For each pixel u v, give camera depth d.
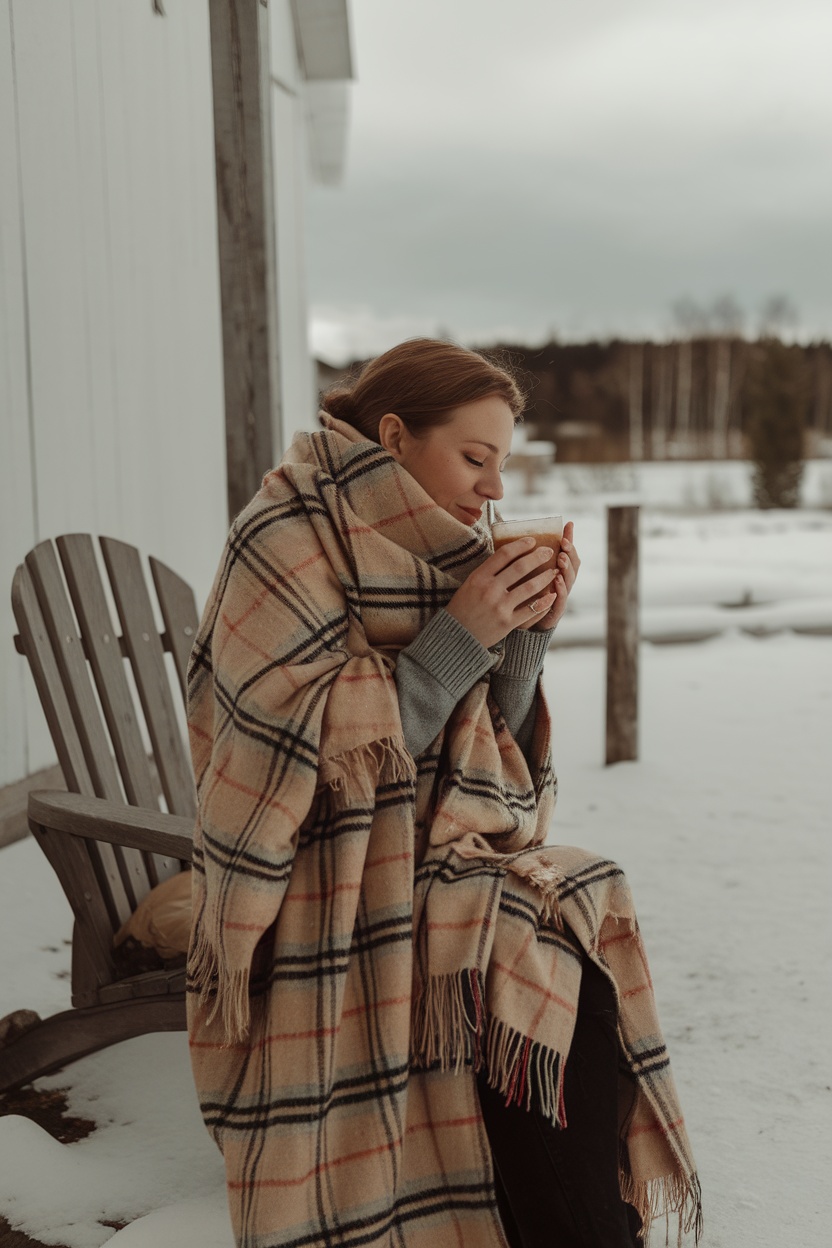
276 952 1.62
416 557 1.77
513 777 1.87
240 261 3.92
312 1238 1.52
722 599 9.84
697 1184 1.73
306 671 1.64
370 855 1.65
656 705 6.79
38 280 4.25
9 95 4.05
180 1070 2.61
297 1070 1.57
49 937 3.28
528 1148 1.55
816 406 35.09
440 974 1.59
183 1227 1.93
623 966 1.75
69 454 4.49
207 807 1.66
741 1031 2.78
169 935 2.31
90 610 2.79
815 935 3.38
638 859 4.11
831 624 9.29
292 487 1.80
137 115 5.31
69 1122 2.39
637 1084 1.73
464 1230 1.58
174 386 5.77
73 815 2.26
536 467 24.16
